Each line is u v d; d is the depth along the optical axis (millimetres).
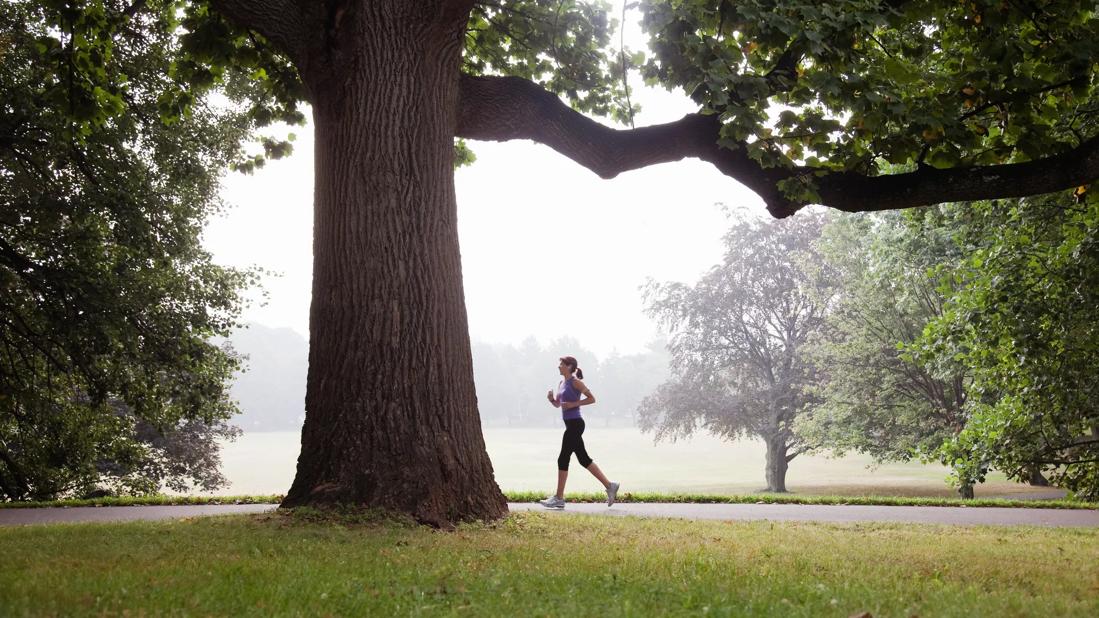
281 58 12086
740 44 8906
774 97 8562
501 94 9320
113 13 11406
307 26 8188
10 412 22016
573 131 9477
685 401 48531
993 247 15523
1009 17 8594
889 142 8359
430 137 8414
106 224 18641
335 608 4137
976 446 17141
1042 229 14953
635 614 4086
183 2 11891
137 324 19359
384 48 8281
